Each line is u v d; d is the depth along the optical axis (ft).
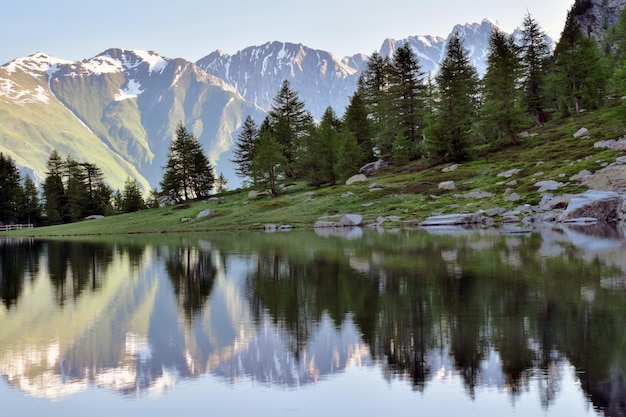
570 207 176.24
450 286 71.61
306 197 285.02
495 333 48.65
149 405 35.94
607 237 125.39
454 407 34.40
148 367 43.29
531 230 152.56
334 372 40.93
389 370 40.83
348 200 258.98
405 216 214.28
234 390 38.06
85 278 97.25
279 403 35.70
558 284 69.41
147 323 58.08
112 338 52.11
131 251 156.46
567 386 36.70
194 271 101.30
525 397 35.37
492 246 116.78
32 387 39.45
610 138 241.76
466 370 40.16
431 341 47.16
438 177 261.44
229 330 53.88
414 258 102.53
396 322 54.13
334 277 84.33
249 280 86.02
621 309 55.16
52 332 54.95
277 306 64.49
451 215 194.18
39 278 98.94
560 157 241.55
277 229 233.96
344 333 51.03
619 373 38.34
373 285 75.31
